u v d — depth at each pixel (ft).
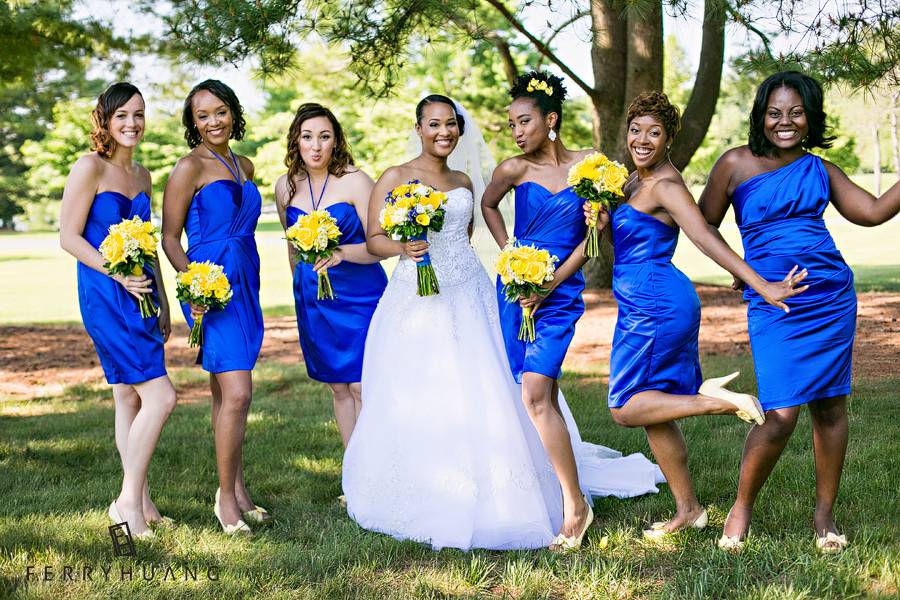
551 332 13.01
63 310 49.55
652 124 12.10
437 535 12.96
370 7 21.09
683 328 12.37
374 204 14.43
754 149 12.20
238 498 14.34
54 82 43.09
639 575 11.50
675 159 41.06
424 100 14.28
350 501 14.11
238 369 13.57
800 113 11.72
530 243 13.51
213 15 19.01
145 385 13.28
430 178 14.42
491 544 12.94
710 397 11.75
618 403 12.62
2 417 22.67
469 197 14.53
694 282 51.49
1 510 14.01
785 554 11.51
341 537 13.10
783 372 11.71
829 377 11.66
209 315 13.65
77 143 116.37
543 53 32.04
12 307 51.29
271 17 18.84
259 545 12.73
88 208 13.15
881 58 17.02
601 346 31.17
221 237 13.87
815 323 11.67
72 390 26.48
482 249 16.33
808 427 18.13
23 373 29.66
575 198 13.25
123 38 32.24
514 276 12.54
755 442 11.93
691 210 12.03
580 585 11.16
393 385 13.96
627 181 13.01
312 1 20.43
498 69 59.36
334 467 17.17
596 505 14.53
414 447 13.53
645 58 38.83
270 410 22.86
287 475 16.53
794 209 11.89
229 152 14.42
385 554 12.54
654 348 12.36
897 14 16.35
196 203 13.89
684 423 19.25
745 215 12.24
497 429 13.46
